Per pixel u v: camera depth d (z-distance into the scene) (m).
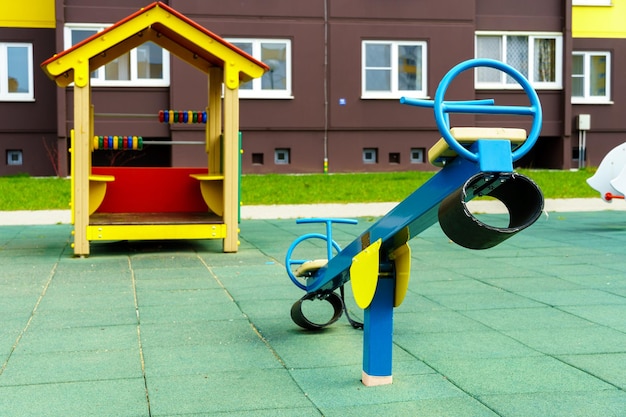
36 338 5.18
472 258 8.75
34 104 21.56
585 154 24.20
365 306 4.00
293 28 21.69
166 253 9.27
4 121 21.47
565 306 6.17
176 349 4.91
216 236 9.27
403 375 4.33
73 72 9.39
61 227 11.89
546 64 23.61
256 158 21.78
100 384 4.20
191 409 3.79
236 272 7.87
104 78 20.97
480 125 23.12
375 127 22.22
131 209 10.81
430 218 3.78
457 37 22.53
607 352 4.79
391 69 22.36
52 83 21.61
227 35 21.36
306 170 21.92
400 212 3.85
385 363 4.15
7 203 14.67
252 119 21.59
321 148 21.98
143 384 4.19
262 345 5.01
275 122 21.72
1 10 21.33
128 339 5.16
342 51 21.97
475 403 3.85
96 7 20.86
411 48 22.42
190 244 10.15
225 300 6.44
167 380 4.26
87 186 8.91
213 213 10.65
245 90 21.61
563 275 7.62
